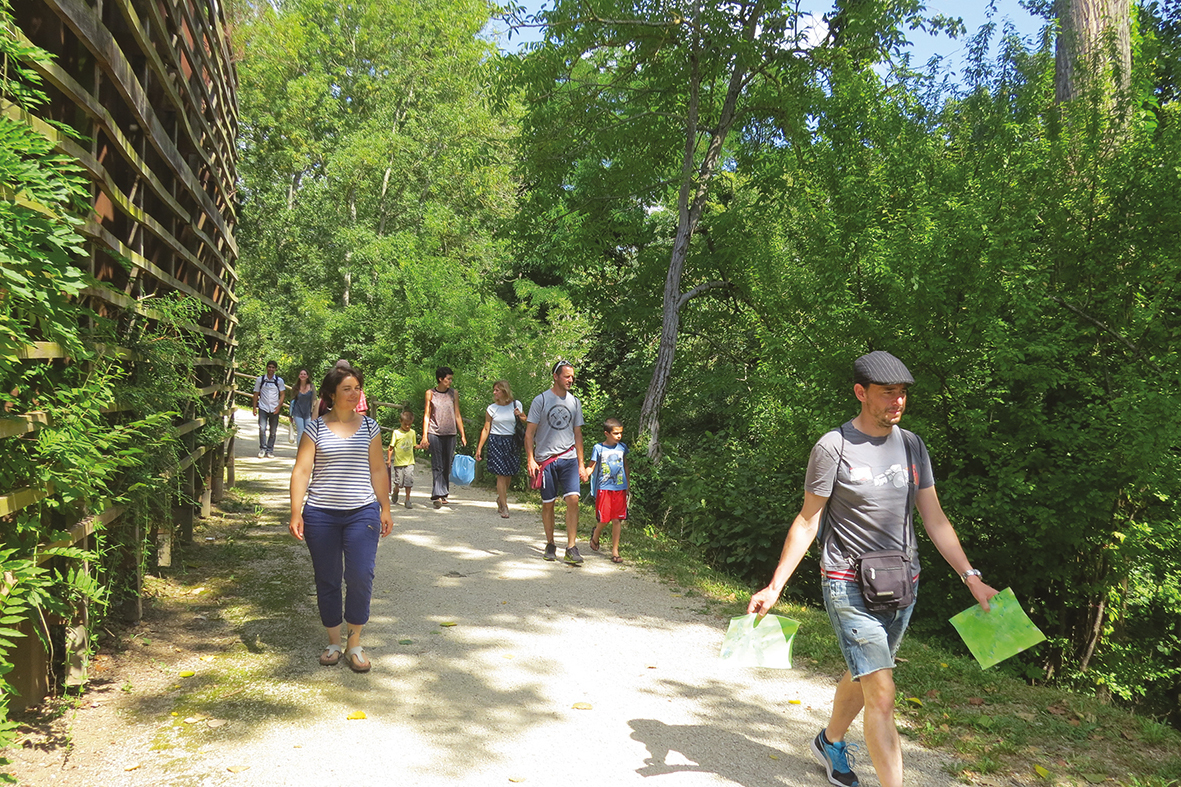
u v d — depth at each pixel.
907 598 3.17
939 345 7.96
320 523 4.83
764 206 14.55
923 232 8.09
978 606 3.14
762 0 12.62
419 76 35.56
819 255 9.41
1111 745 4.14
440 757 3.74
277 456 16.31
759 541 8.73
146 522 5.23
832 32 13.55
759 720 4.34
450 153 33.22
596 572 7.65
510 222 15.52
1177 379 7.30
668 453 12.73
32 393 3.62
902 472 3.30
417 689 4.57
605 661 5.20
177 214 6.39
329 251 35.00
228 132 10.05
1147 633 9.72
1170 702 9.58
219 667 4.75
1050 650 8.83
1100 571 8.39
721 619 6.29
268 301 36.34
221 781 3.42
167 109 6.49
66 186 3.02
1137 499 7.98
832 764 3.62
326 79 35.78
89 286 4.01
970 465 8.64
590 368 22.33
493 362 17.00
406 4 35.78
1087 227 8.29
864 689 3.15
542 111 14.17
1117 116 8.42
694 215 13.72
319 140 36.97
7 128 2.72
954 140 9.84
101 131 4.59
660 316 16.25
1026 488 7.69
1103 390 7.97
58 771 3.42
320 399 4.97
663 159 15.30
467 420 14.59
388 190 34.12
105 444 3.78
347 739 3.88
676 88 14.07
